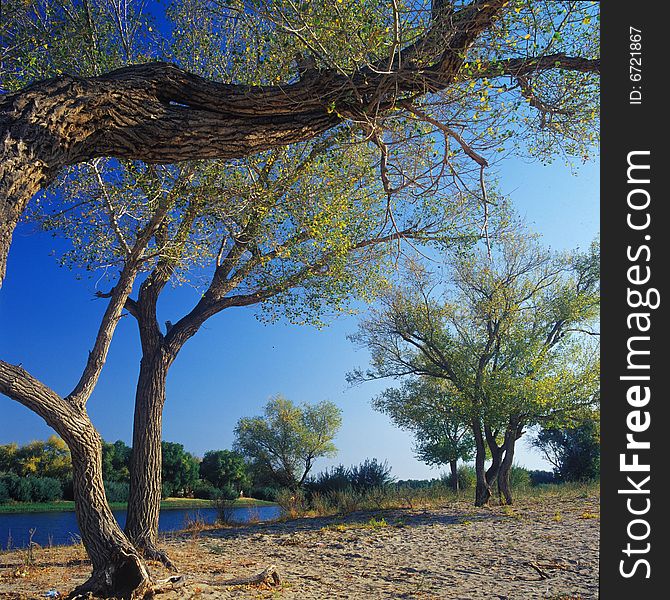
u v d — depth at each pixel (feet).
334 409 132.05
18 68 25.07
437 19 16.11
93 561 20.83
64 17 28.30
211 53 29.68
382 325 70.54
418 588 24.34
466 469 99.96
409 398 73.82
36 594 21.79
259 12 15.61
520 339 65.36
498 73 17.39
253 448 130.11
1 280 12.11
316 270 37.99
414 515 57.11
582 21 17.17
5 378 20.72
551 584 24.52
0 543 46.93
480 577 26.68
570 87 20.81
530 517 49.80
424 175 18.51
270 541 40.75
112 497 97.35
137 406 35.42
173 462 120.06
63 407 21.43
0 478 95.86
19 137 12.51
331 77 16.25
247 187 31.30
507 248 65.57
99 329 27.53
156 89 14.92
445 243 40.96
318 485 77.41
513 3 15.87
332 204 32.50
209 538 43.45
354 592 23.52
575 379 63.98
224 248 39.17
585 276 69.00
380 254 38.91
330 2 16.84
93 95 13.67
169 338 36.88
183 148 15.07
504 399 61.57
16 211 12.42
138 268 29.76
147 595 20.34
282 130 16.19
